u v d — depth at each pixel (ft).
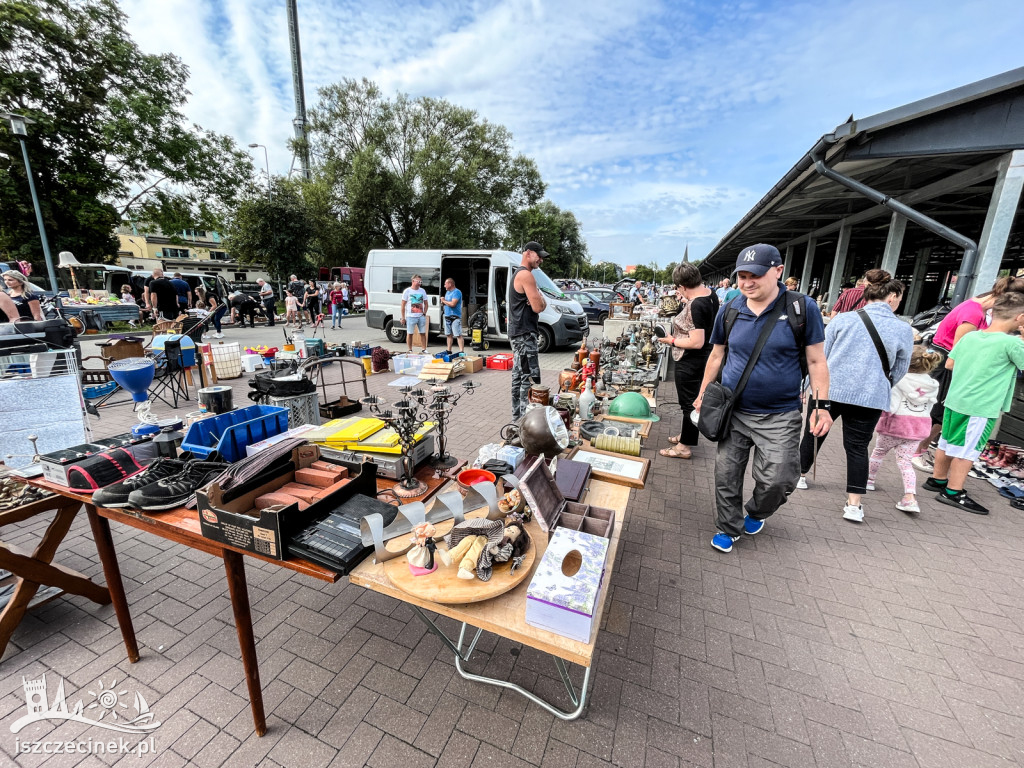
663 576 8.29
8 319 14.42
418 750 5.04
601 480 6.88
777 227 40.04
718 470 8.68
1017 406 13.61
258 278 138.62
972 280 15.49
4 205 49.78
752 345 7.64
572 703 5.65
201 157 63.77
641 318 22.03
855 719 5.51
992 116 13.88
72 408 9.25
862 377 9.18
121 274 50.34
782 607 7.51
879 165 19.53
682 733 5.30
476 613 3.92
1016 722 5.49
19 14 46.09
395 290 37.55
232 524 4.40
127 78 56.95
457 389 22.00
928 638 6.86
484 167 84.74
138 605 7.32
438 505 4.81
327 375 25.09
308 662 6.25
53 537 6.57
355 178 73.72
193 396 20.74
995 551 9.14
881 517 10.50
